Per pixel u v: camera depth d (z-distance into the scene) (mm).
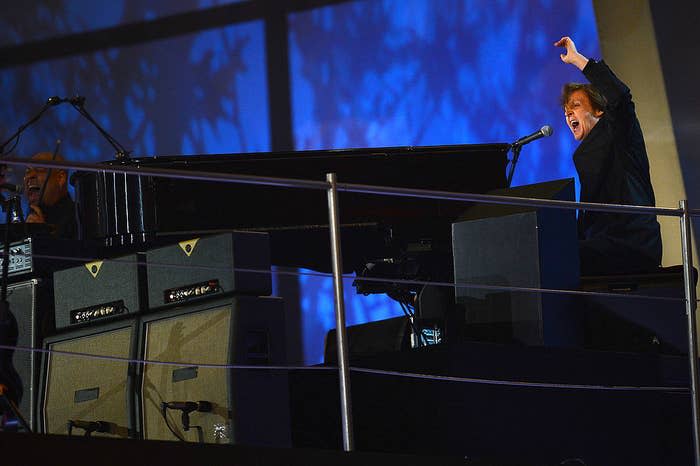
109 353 10789
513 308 12289
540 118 22062
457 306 12742
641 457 12242
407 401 11555
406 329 14438
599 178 14789
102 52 24938
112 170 8617
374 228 16344
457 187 16500
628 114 14695
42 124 24969
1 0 25359
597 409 12070
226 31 24516
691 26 20047
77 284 11195
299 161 16500
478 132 22656
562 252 12445
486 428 11344
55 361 11305
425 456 8961
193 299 10250
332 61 23906
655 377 12422
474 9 22766
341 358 9461
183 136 24578
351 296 23172
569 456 11812
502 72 22484
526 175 22094
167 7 24781
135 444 7719
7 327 11727
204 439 9883
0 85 25172
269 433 9938
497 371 11484
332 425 12078
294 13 24188
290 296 23375
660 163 20500
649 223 14375
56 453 7395
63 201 18422
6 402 11266
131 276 10734
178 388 10180
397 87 23422
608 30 21328
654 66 20625
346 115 23781
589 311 12797
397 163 16531
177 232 16125
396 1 23453
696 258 19703
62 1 25141
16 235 13188
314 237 16578
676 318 12922
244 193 16328
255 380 9938
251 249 10148
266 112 24266
